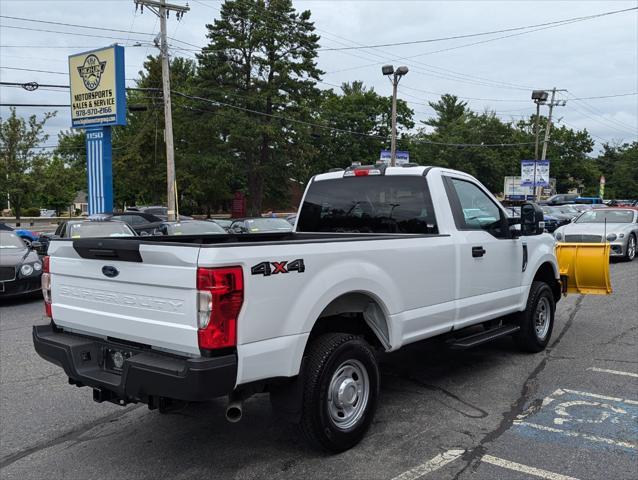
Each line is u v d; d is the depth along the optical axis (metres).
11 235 12.16
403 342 4.61
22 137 30.94
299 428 3.96
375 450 4.13
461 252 5.23
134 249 3.57
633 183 65.31
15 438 4.52
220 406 5.15
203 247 3.30
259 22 45.19
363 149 62.38
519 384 5.62
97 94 22.45
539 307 6.79
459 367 6.24
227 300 3.31
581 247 8.06
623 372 5.98
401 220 5.42
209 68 45.34
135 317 3.70
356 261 4.13
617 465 3.84
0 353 7.24
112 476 3.83
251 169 46.84
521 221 6.21
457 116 80.50
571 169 75.19
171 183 24.48
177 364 3.41
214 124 43.53
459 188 5.57
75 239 4.10
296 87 45.50
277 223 17.38
